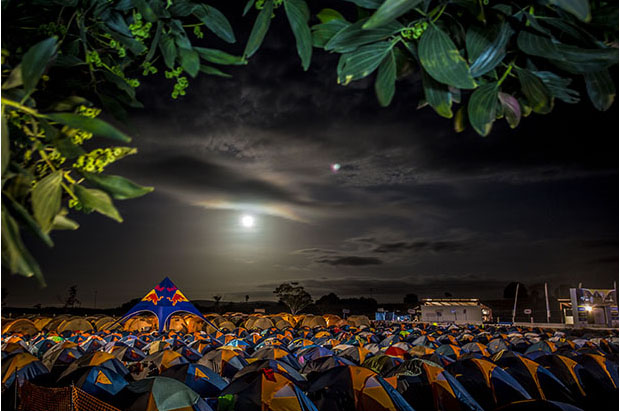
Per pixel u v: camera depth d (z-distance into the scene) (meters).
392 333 39.19
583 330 45.25
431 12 1.44
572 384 16.56
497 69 1.63
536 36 1.39
